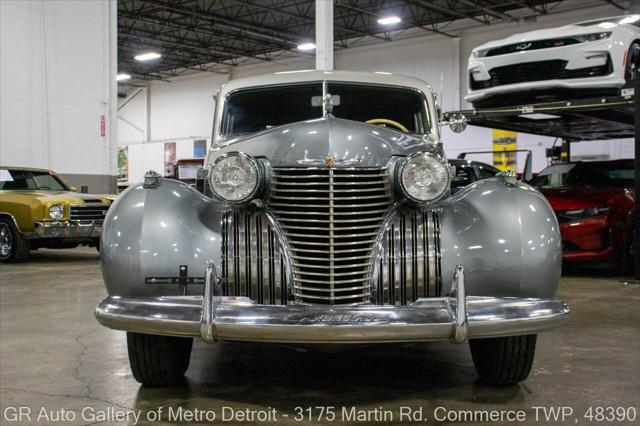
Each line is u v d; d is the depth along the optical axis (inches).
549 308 110.0
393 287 117.6
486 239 118.2
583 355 161.0
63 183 424.2
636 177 280.2
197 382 137.4
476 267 117.2
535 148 817.5
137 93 1346.0
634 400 126.3
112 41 564.7
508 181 127.5
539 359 156.9
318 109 165.0
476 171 313.6
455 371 145.6
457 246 118.6
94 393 131.0
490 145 860.6
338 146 121.5
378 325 103.0
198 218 122.5
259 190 117.6
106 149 559.5
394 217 120.2
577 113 312.3
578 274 322.3
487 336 107.0
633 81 283.9
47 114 516.4
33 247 399.9
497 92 306.3
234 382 137.3
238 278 118.2
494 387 133.8
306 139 123.3
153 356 126.8
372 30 957.8
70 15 530.9
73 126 535.2
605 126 364.2
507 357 126.4
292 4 881.5
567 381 138.6
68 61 530.6
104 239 120.2
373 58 1013.2
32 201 369.1
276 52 1154.7
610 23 286.8
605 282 291.9
